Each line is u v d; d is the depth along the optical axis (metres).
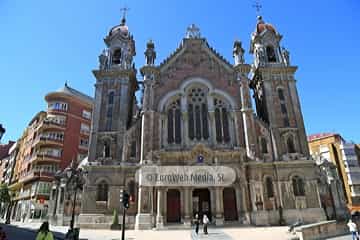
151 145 36.09
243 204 32.88
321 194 37.62
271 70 42.28
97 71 42.09
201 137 37.84
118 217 33.53
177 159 35.22
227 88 40.41
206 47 43.34
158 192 33.25
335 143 75.94
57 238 24.41
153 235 25.77
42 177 58.94
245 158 35.31
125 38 46.22
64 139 65.31
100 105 40.22
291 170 35.62
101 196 34.88
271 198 34.25
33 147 66.31
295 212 33.34
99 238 23.95
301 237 20.58
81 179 39.09
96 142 37.78
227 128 38.50
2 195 63.69
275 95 40.56
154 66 41.16
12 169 84.00
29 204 59.34
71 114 68.62
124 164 35.94
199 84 40.78
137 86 47.31
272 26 48.41
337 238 22.70
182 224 32.06
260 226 31.50
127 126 40.16
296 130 38.34
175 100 40.16
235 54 42.53
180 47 43.41
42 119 68.75
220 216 32.41
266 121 40.28
